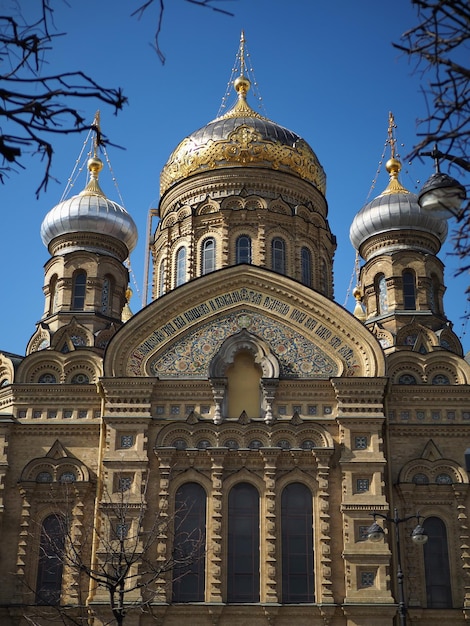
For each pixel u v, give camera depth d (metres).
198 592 39.62
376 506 40.09
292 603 39.06
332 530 40.16
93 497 41.75
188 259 52.56
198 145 55.91
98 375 44.75
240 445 41.78
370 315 51.16
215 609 38.50
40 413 43.41
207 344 44.44
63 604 39.66
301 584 39.62
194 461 41.44
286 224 53.09
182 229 53.84
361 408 41.97
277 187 54.22
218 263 51.84
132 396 42.34
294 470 41.28
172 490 40.97
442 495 41.59
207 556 39.78
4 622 39.62
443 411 43.31
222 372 43.28
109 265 51.41
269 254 51.97
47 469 42.28
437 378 45.12
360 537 39.69
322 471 41.03
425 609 39.16
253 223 52.53
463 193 15.70
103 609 38.50
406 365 45.34
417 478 41.91
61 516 41.47
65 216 52.00
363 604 38.31
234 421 42.03
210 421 42.03
